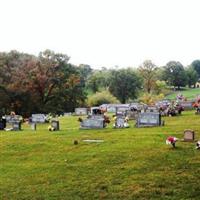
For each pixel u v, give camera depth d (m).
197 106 59.41
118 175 22.95
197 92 148.50
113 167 24.48
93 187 21.42
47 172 24.66
